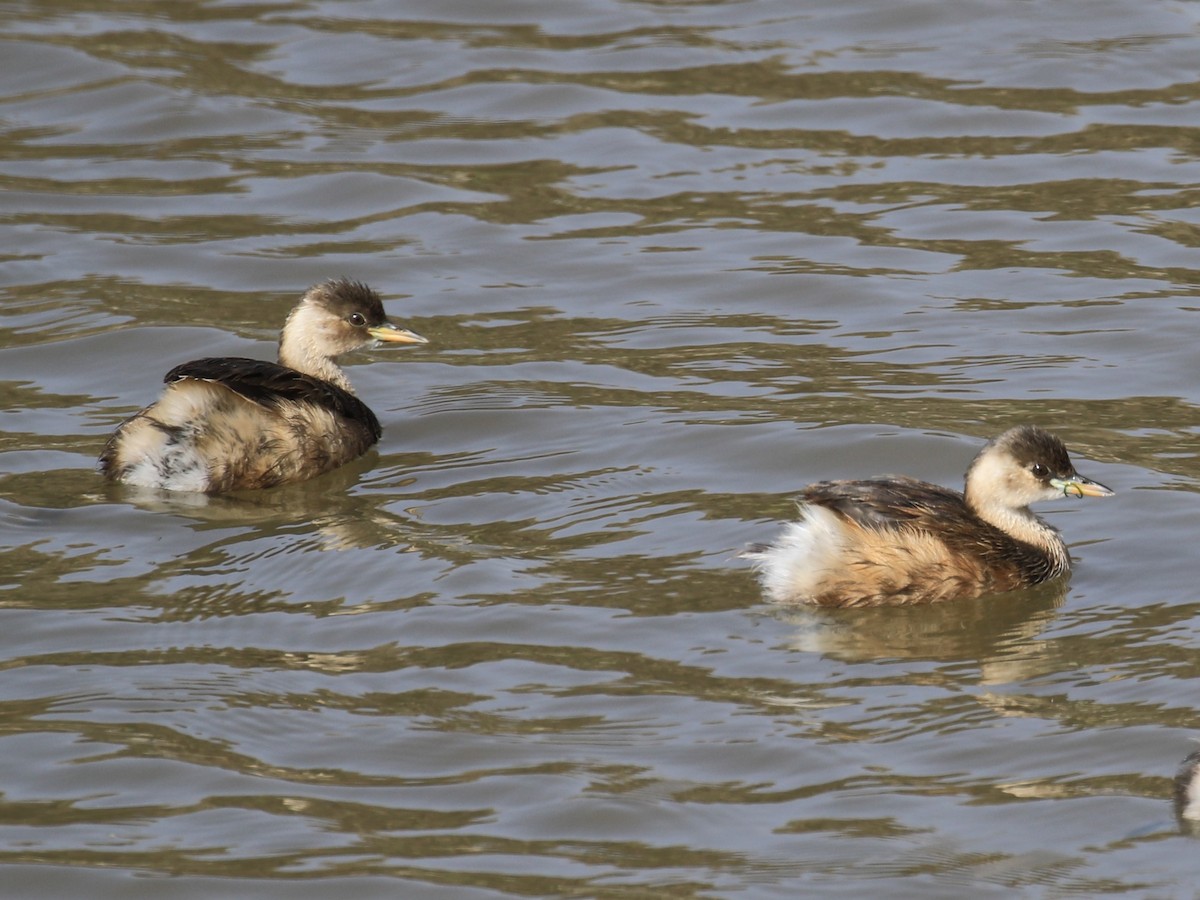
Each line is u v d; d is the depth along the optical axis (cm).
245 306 1888
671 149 2245
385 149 2264
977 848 938
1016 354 1712
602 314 1859
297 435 1488
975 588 1249
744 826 964
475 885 915
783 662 1152
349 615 1219
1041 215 2042
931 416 1569
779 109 2334
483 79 2442
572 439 1557
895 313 1827
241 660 1156
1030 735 1051
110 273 1967
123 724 1075
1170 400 1595
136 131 2320
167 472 1455
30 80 2439
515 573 1280
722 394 1642
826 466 1480
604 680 1123
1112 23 2548
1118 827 955
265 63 2503
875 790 996
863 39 2536
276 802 994
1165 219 2016
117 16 2648
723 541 1330
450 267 1983
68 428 1595
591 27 2602
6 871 932
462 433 1591
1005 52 2475
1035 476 1290
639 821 970
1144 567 1294
